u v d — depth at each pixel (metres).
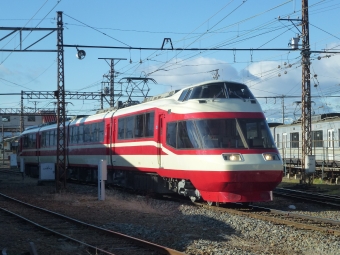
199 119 16.06
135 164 20.69
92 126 25.95
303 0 25.33
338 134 31.08
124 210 16.31
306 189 25.02
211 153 15.41
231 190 15.32
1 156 79.69
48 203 19.05
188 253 9.70
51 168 28.47
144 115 19.86
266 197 15.74
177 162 16.98
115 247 10.33
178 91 18.41
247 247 10.29
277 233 11.62
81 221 14.02
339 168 29.72
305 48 25.25
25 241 11.25
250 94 16.89
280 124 42.44
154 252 9.77
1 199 20.98
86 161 26.75
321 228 11.93
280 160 15.70
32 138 37.31
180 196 20.11
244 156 15.28
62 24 23.38
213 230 12.23
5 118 81.56
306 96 26.11
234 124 15.84
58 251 10.06
